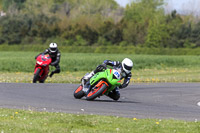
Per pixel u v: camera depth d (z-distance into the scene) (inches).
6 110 1096.2
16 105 1213.1
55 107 1210.0
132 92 1984.5
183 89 2252.7
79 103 1325.0
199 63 5570.9
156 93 1994.3
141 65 4852.4
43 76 2084.2
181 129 933.8
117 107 1289.4
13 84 1777.8
